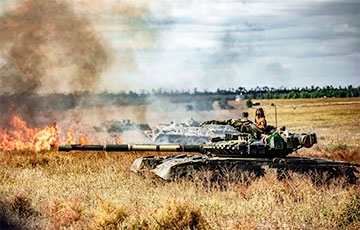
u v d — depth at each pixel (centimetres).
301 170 3194
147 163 3422
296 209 2538
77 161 4309
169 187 2978
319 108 16475
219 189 2989
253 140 3262
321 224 2344
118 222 2350
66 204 2558
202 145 3394
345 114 14612
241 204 2636
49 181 3416
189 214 2297
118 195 2902
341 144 6656
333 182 3122
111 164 4000
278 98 19075
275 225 2297
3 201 2708
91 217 2495
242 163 3177
